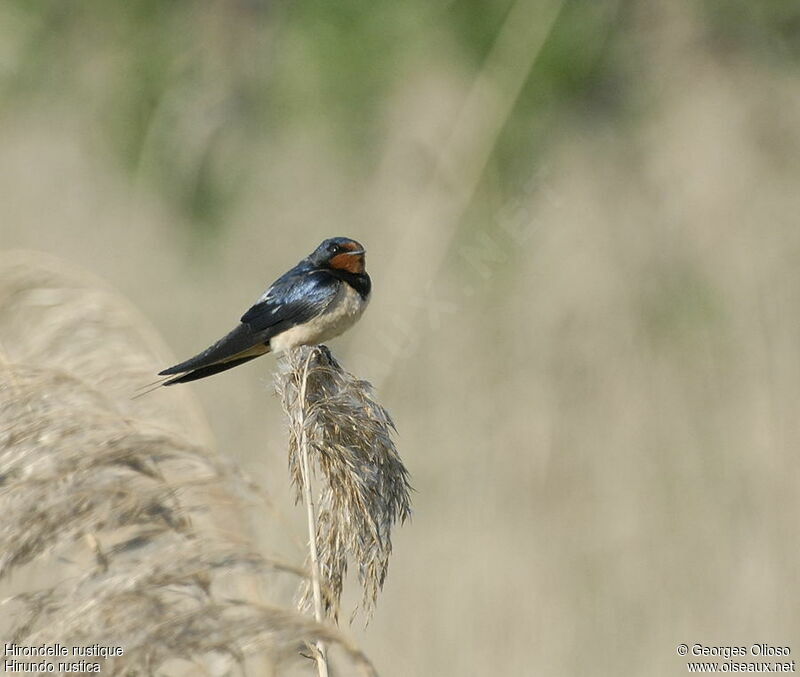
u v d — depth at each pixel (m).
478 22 18.03
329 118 18.20
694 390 12.77
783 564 11.09
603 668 10.62
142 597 4.51
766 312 13.44
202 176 18.25
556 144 17.11
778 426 12.16
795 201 14.68
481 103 17.12
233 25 19.53
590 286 13.68
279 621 4.39
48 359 6.57
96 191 18.03
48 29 19.70
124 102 19.09
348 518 5.61
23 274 6.81
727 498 11.69
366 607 5.60
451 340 13.13
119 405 5.54
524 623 10.70
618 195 15.54
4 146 18.28
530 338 13.23
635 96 17.33
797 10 17.06
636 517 11.53
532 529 11.52
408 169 16.61
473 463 12.07
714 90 16.27
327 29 18.66
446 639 10.62
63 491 4.81
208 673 4.93
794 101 15.84
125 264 16.50
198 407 6.61
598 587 11.03
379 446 5.77
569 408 12.66
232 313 15.48
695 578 11.06
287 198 17.53
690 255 14.13
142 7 19.77
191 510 5.04
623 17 17.91
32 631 4.52
